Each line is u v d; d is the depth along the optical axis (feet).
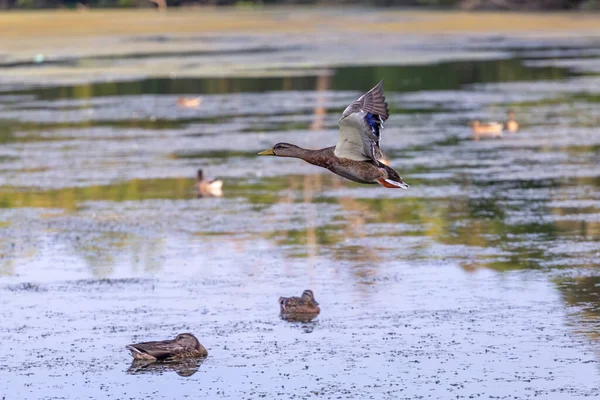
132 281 53.01
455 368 40.81
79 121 110.32
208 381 40.14
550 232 61.31
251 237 61.62
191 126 105.19
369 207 69.36
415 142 93.45
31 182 78.59
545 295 49.42
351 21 258.98
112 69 156.15
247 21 271.69
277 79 143.23
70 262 56.75
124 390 39.40
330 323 46.32
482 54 170.71
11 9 361.30
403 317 46.78
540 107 112.98
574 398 37.76
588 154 85.87
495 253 56.90
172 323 46.65
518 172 79.25
